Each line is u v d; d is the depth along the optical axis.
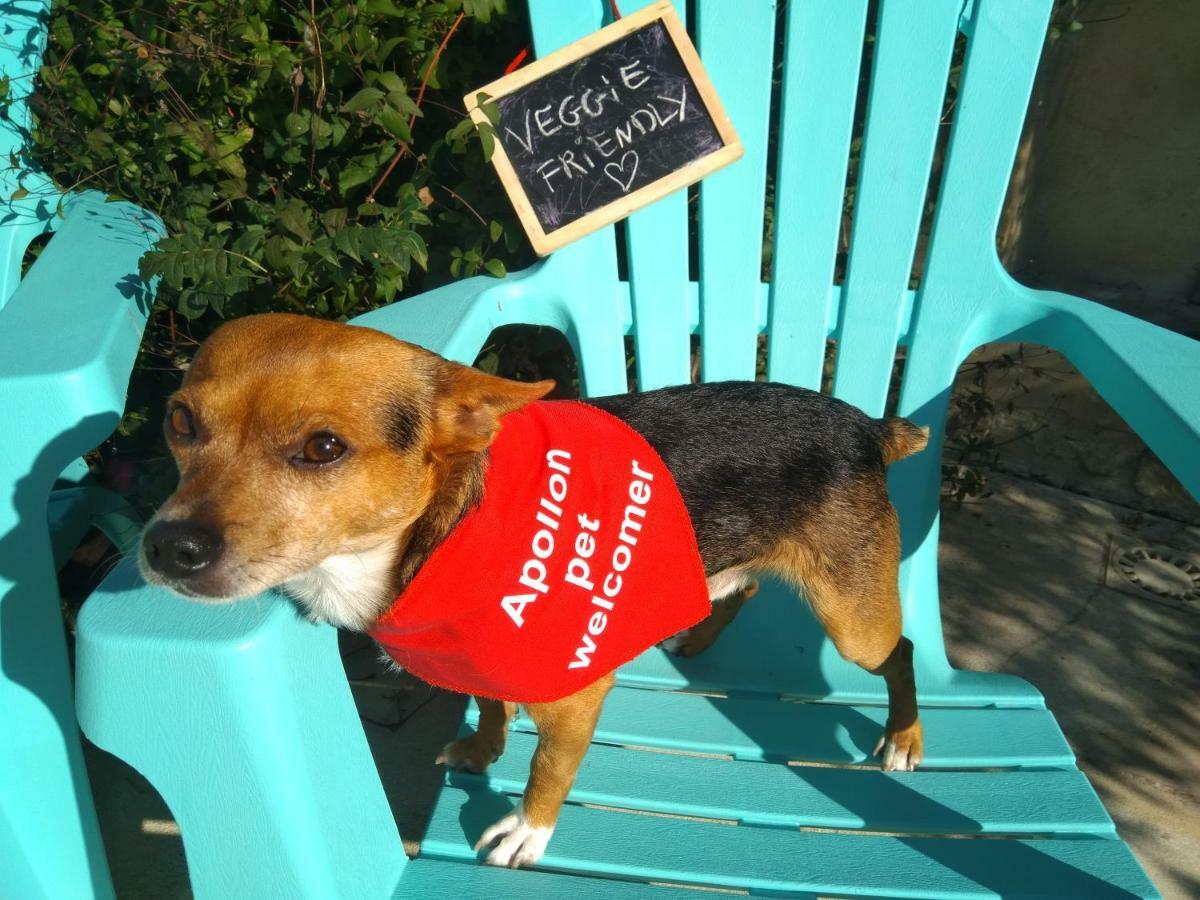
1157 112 1.17
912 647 0.64
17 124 0.70
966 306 0.66
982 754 0.59
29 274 0.59
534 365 0.89
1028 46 0.60
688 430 0.58
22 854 0.53
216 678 0.34
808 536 0.60
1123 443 1.10
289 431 0.44
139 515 0.75
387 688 0.85
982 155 0.63
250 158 0.77
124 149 0.72
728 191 0.66
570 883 0.49
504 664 0.46
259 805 0.36
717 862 0.51
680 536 0.52
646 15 0.62
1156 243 1.23
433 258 0.80
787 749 0.60
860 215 0.65
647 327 0.70
